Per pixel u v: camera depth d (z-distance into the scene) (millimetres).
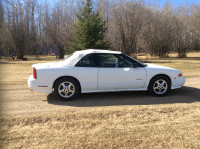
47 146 2652
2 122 3402
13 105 4449
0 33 23531
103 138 2857
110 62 5113
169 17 24406
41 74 4688
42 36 37781
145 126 3258
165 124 3338
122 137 2889
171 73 5277
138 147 2637
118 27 21672
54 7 30125
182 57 24125
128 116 3680
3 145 2670
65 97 4840
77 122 3412
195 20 25656
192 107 4227
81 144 2699
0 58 24172
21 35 26250
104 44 15820
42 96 5301
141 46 26531
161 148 2621
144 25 23188
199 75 8781
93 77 4895
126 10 21734
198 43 34500
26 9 29531
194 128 3184
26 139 2840
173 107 4203
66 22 28422
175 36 24359
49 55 38531
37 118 3582
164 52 24422
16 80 7703
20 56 25766
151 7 25375
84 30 15398
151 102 4699
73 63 4879
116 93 5715
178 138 2873
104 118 3586
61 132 3051
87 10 15836
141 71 5141
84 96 5355
